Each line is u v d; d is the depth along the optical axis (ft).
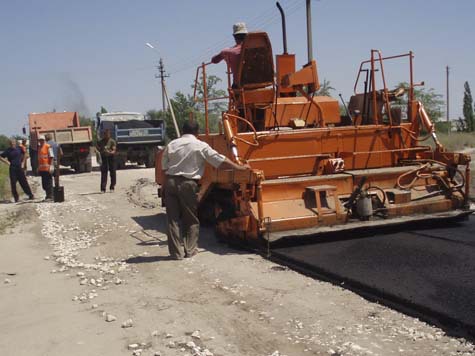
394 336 14.71
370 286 18.04
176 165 24.67
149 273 22.90
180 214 25.57
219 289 19.97
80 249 28.86
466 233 25.36
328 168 27.84
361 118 32.09
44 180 52.21
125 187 60.54
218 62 30.37
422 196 27.43
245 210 24.57
